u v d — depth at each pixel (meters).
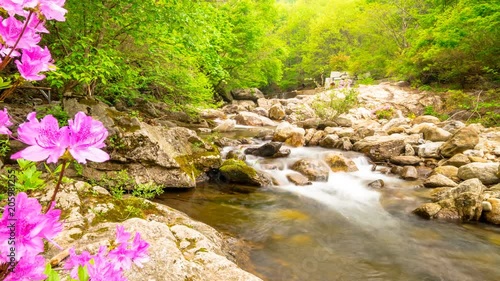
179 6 6.16
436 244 4.73
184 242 3.18
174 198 5.80
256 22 20.59
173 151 6.66
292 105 20.31
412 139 10.15
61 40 5.91
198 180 6.79
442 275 3.94
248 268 3.76
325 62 38.44
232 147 9.73
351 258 4.24
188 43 6.62
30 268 0.67
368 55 26.58
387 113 15.72
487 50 14.69
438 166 8.30
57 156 0.67
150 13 6.00
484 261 4.29
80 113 0.72
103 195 4.00
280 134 11.13
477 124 11.92
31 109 6.73
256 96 25.36
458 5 14.91
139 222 3.16
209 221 4.98
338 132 11.47
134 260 0.98
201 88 9.73
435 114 15.16
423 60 17.19
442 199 6.16
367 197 6.71
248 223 5.05
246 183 6.94
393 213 5.88
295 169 8.05
